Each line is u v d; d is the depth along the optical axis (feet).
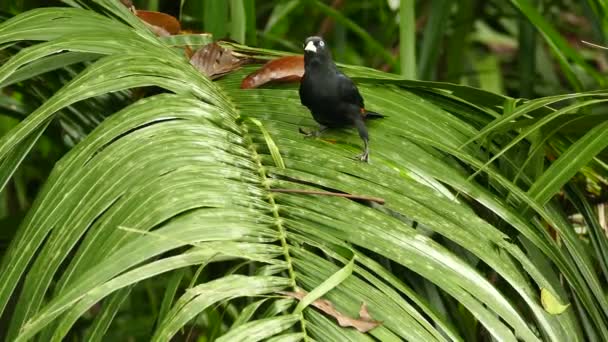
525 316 12.92
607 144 12.61
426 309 11.75
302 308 11.47
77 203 11.98
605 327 12.44
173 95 12.67
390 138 13.10
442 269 11.95
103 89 12.51
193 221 11.75
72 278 11.71
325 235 11.99
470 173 13.01
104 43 12.90
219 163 12.25
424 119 13.26
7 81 12.76
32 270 11.77
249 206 12.01
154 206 11.82
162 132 12.34
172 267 11.48
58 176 12.10
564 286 12.88
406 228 12.10
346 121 13.10
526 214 12.72
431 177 12.80
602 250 12.97
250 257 11.65
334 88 13.04
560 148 13.37
